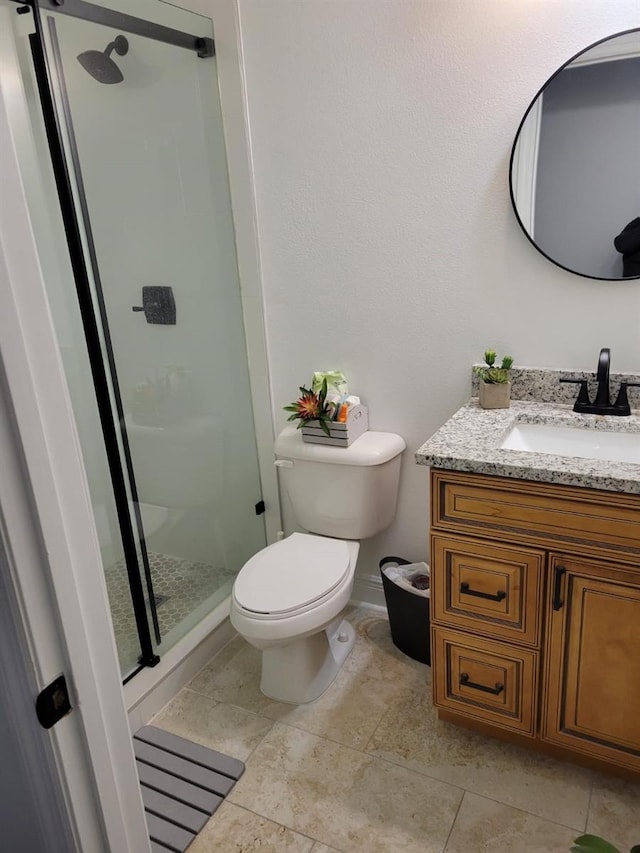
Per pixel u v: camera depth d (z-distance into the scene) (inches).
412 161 72.4
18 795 28.9
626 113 60.8
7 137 21.6
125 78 71.0
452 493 59.1
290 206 81.3
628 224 63.6
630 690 55.9
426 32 67.6
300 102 76.4
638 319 66.1
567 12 60.8
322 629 70.3
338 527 82.9
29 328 22.8
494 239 70.7
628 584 53.0
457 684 65.6
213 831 60.1
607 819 58.6
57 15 62.7
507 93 65.6
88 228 68.7
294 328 86.9
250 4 75.4
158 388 80.0
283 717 73.8
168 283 79.5
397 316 79.0
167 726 73.4
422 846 57.2
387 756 67.3
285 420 92.7
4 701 26.3
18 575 23.5
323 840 58.5
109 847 29.5
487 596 60.2
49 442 24.0
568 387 70.1
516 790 62.2
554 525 54.8
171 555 84.9
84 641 26.6
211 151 82.6
